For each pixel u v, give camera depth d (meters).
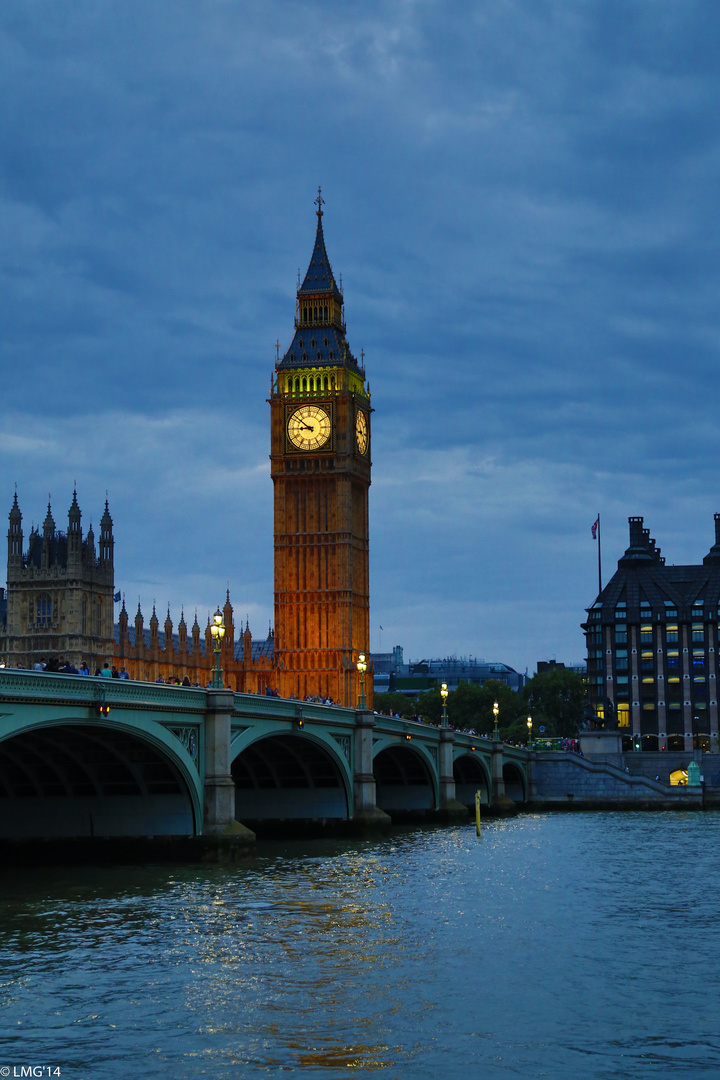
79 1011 47.97
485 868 94.19
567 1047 44.09
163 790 91.19
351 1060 42.53
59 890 77.31
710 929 66.12
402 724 134.38
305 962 56.56
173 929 64.12
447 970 55.31
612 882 85.81
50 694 71.50
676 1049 43.94
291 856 102.31
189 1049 43.50
